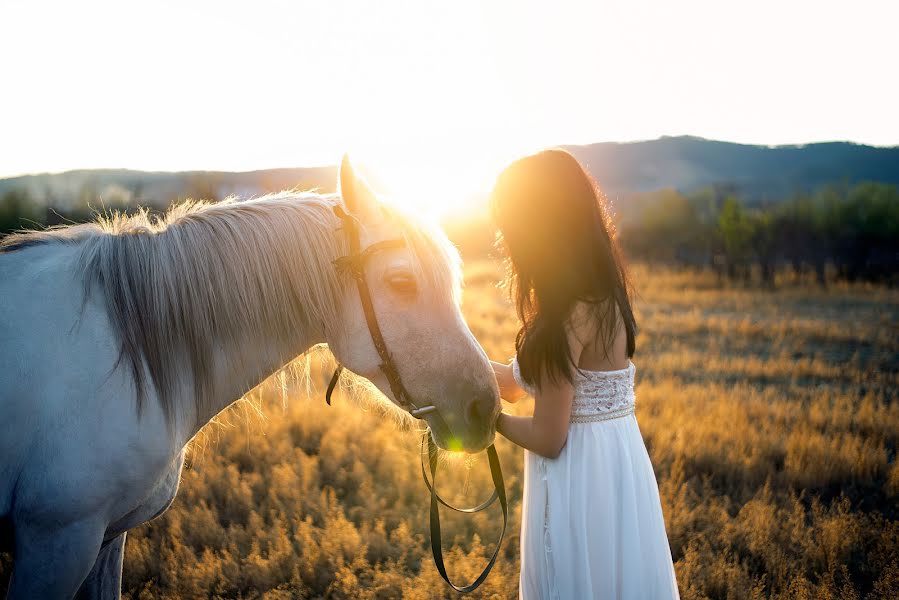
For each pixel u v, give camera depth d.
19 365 1.77
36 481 1.76
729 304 15.56
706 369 8.42
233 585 3.18
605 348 1.88
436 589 3.14
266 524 3.89
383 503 4.11
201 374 2.04
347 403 6.13
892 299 16.17
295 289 2.10
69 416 1.79
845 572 3.25
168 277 1.99
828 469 4.67
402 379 2.07
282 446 4.95
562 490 1.93
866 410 6.00
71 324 1.85
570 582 1.90
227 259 2.05
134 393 1.88
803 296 16.98
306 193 2.33
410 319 2.04
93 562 1.87
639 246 29.66
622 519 1.91
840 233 22.08
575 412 1.95
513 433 1.99
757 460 4.83
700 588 3.21
